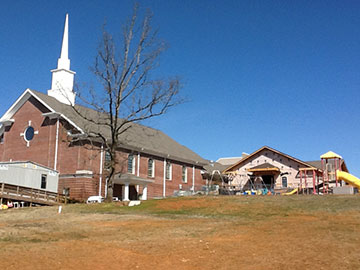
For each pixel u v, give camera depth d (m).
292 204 27.95
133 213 28.02
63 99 51.56
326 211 24.69
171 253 14.10
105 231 19.11
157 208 30.33
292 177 49.69
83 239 16.89
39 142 48.44
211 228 19.30
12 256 13.31
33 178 42.91
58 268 12.07
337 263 12.27
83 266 12.39
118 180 46.75
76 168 45.16
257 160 52.28
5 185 39.25
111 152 36.84
